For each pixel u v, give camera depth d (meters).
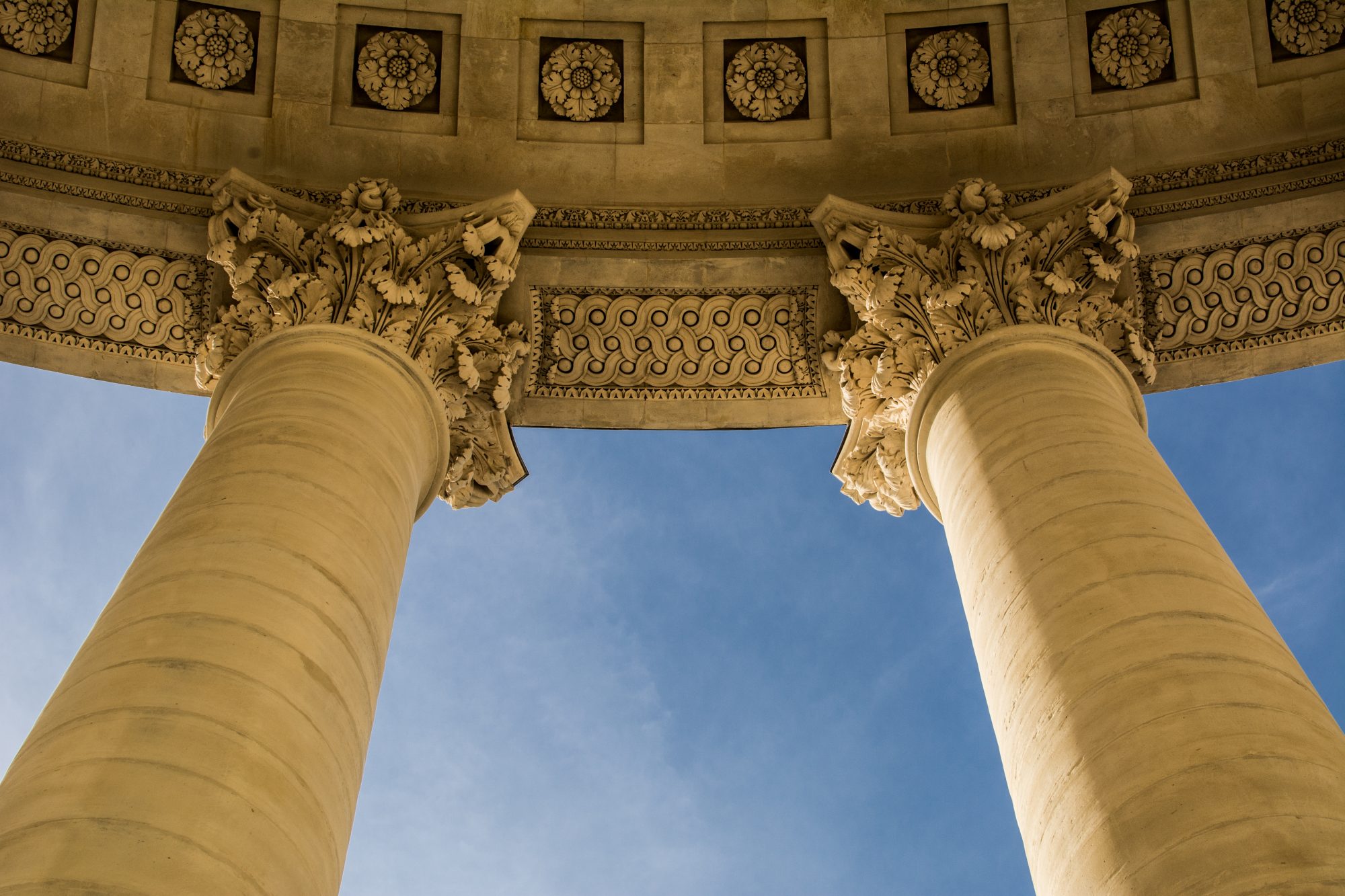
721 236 21.16
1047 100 21.52
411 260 18.56
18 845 9.48
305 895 10.47
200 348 18.73
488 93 21.78
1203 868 10.17
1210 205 20.81
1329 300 20.72
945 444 16.69
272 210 18.80
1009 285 18.25
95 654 11.63
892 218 19.55
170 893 9.41
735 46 22.17
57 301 20.67
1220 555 13.83
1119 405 16.47
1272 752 10.95
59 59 20.86
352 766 12.05
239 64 21.36
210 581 12.31
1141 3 21.62
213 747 10.65
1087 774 11.51
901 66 21.94
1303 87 21.05
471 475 19.56
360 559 13.66
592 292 21.25
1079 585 13.14
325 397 15.77
